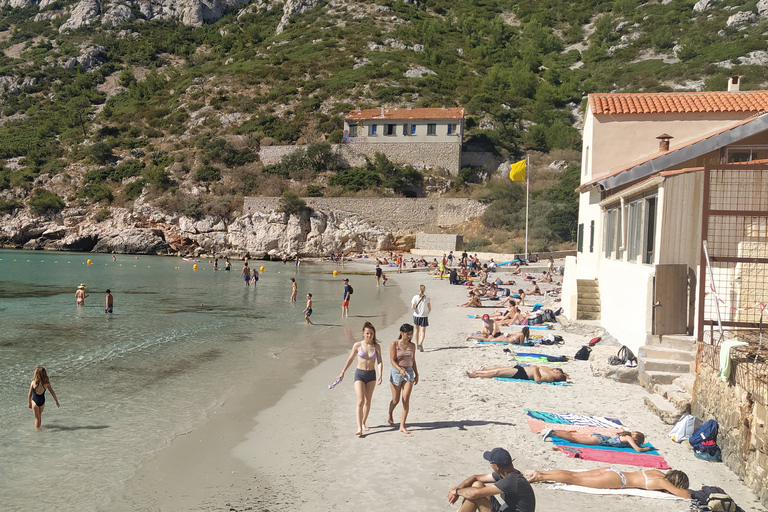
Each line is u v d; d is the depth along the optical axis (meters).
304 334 22.09
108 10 195.38
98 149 96.81
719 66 104.38
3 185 92.69
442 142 82.56
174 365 16.53
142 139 103.50
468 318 25.45
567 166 80.38
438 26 142.75
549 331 20.59
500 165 84.44
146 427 10.97
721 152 16.30
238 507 7.48
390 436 9.97
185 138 101.44
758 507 7.06
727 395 8.47
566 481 7.71
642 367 12.67
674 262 13.17
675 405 10.30
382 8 151.12
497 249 63.06
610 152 22.94
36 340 20.45
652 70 111.00
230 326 23.95
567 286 22.47
